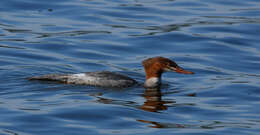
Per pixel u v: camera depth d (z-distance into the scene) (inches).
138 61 687.7
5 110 477.7
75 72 641.0
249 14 858.1
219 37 765.9
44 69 643.5
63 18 826.2
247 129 445.4
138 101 521.7
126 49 725.9
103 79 582.2
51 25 796.0
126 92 556.1
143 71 657.0
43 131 430.9
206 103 520.7
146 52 719.7
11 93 536.7
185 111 492.7
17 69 634.2
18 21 804.6
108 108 490.6
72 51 712.4
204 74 638.5
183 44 745.6
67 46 725.3
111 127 444.8
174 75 639.8
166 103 517.0
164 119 468.1
